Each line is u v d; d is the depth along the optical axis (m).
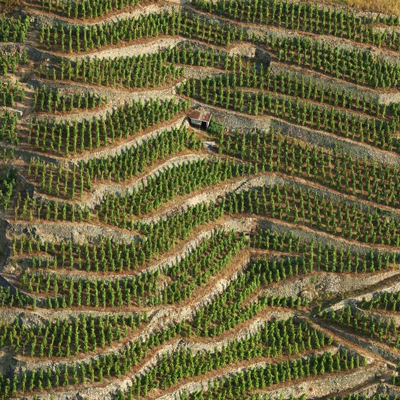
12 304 98.25
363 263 107.31
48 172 104.69
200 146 111.88
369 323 105.25
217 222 108.19
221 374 100.31
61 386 95.38
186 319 102.38
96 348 97.50
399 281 107.44
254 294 105.69
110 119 109.38
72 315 98.69
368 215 109.88
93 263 101.38
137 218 104.75
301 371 101.75
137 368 97.88
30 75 110.69
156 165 108.12
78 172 105.31
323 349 103.56
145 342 99.44
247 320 104.00
